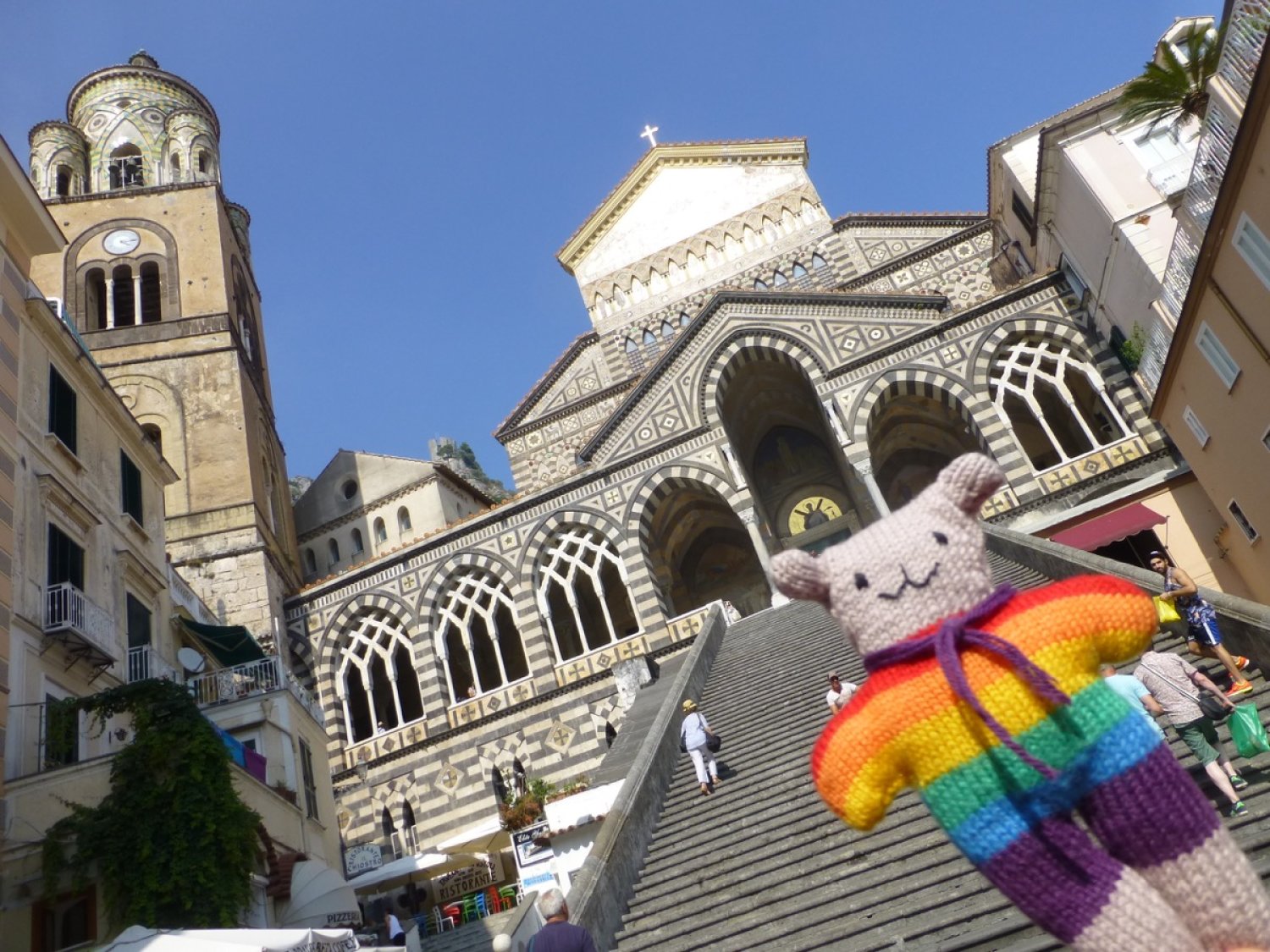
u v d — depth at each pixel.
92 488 22.16
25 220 20.70
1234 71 19.50
